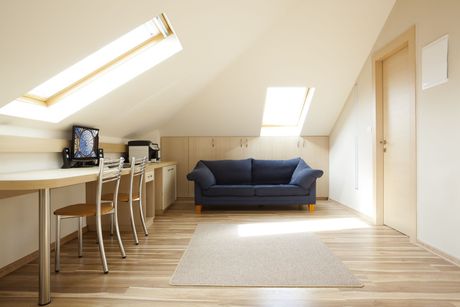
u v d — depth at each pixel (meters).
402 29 3.16
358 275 2.18
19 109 2.38
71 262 2.46
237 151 5.57
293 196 4.55
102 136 4.01
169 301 1.80
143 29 2.72
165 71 3.18
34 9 1.43
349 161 4.61
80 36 1.83
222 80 4.59
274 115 5.59
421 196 2.79
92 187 3.44
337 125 5.13
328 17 3.71
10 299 1.83
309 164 5.56
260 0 2.87
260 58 4.26
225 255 2.61
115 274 2.21
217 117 5.21
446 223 2.46
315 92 4.68
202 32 2.84
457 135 2.32
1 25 1.42
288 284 2.03
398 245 2.87
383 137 3.68
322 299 1.82
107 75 2.87
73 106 2.82
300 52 4.15
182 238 3.16
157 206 4.37
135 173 3.14
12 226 2.30
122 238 3.19
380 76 3.73
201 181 4.49
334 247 2.83
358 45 3.94
